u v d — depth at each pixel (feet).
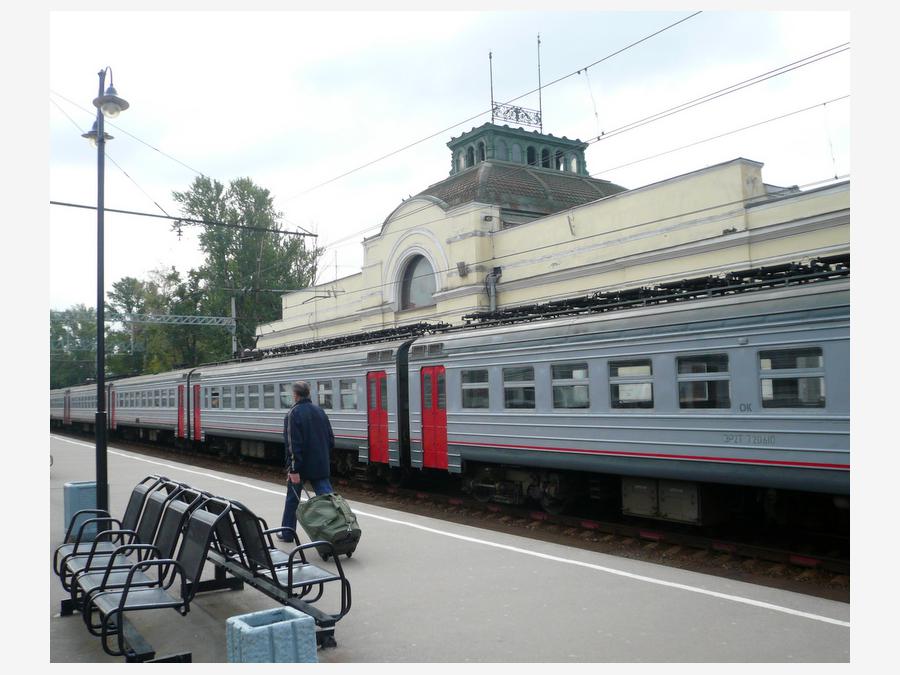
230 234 150.10
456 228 72.79
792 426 25.57
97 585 17.65
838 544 29.45
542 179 87.97
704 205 52.42
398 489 48.42
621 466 31.78
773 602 19.61
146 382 88.02
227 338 152.97
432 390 42.50
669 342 29.66
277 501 36.63
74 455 63.62
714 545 29.60
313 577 17.89
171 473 49.08
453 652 16.40
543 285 65.31
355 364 49.06
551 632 17.58
